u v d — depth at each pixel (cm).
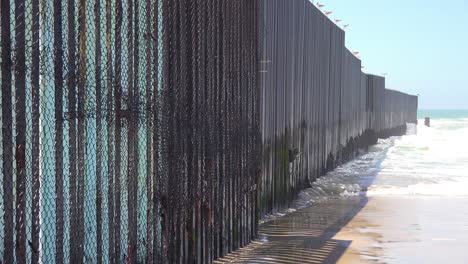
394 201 1130
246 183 718
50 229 361
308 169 1289
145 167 460
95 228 399
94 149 396
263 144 873
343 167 1794
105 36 407
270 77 918
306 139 1273
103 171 406
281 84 1014
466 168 1767
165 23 489
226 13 638
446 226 874
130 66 433
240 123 689
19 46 332
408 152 2508
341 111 1855
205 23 578
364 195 1218
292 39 1109
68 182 372
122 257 430
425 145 2867
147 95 458
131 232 438
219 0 615
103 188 407
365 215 969
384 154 2434
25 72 337
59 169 359
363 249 718
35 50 343
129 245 435
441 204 1088
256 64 762
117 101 417
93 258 397
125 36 430
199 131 559
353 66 2166
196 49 554
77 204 376
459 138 3475
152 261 470
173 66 503
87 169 389
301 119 1215
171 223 500
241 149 695
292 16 1104
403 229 850
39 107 348
